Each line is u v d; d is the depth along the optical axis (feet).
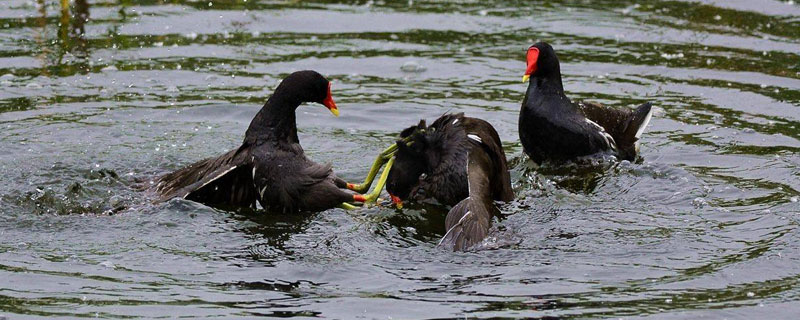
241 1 64.80
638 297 29.96
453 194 36.50
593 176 41.09
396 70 53.57
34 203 37.06
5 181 38.81
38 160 41.06
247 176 37.52
